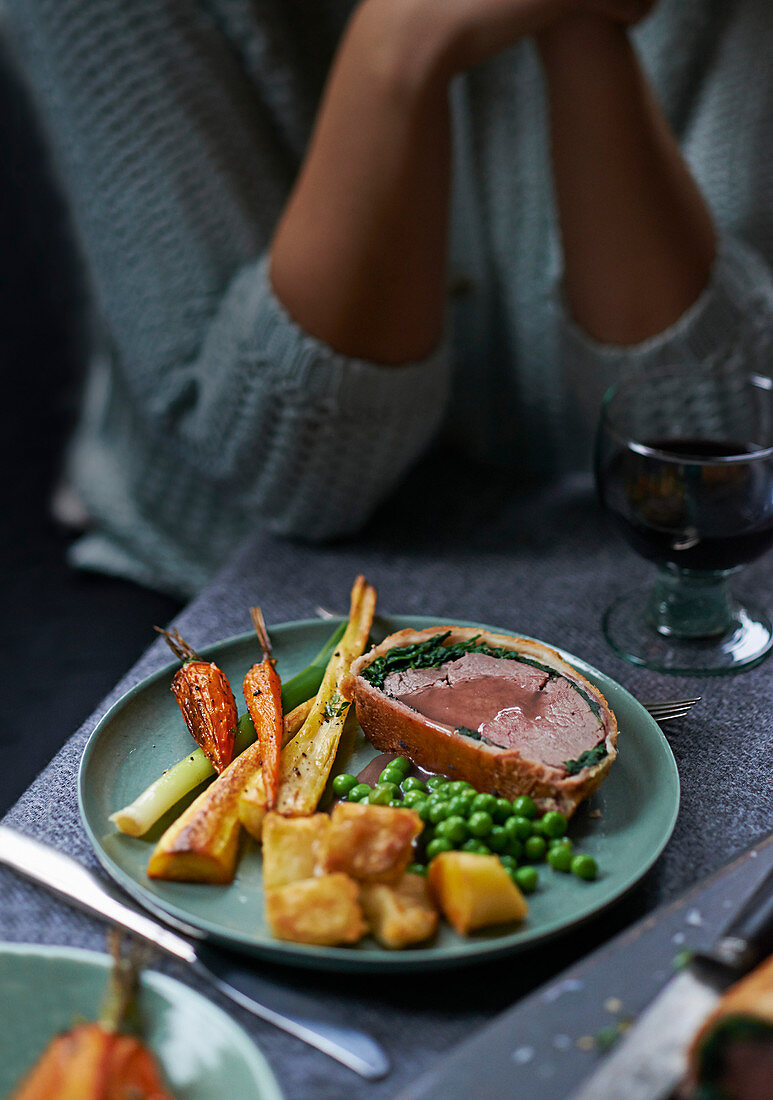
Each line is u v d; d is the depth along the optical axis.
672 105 1.27
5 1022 0.65
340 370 0.98
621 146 0.99
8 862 0.72
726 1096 0.60
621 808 0.75
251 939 0.67
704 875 0.73
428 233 0.97
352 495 1.03
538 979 0.69
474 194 1.28
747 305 1.04
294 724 0.80
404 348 1.00
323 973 0.68
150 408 1.17
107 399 1.53
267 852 0.70
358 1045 0.65
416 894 0.69
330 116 0.96
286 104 1.19
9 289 1.71
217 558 1.44
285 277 0.98
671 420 1.02
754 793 0.78
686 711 0.83
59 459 1.80
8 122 1.59
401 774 0.77
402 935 0.67
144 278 1.13
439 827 0.72
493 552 1.03
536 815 0.74
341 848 0.68
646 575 0.99
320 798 0.76
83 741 0.81
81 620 1.41
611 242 1.02
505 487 1.13
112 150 1.11
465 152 1.26
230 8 1.11
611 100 0.98
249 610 0.95
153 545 1.45
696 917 0.67
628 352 1.05
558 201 1.04
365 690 0.79
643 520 0.87
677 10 1.21
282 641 0.87
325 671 0.83
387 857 0.68
